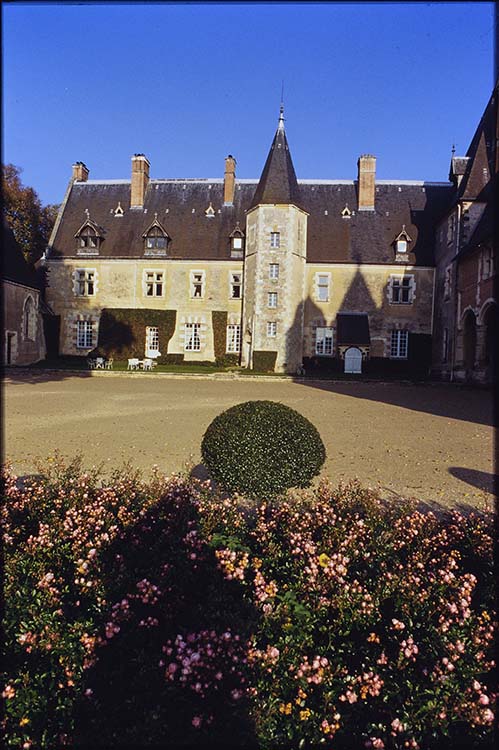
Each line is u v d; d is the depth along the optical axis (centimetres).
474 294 2325
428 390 2136
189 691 256
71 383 2094
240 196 3475
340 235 3244
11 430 973
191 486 488
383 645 295
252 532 389
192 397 1645
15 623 296
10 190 3331
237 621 279
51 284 3350
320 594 313
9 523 384
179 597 309
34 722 257
